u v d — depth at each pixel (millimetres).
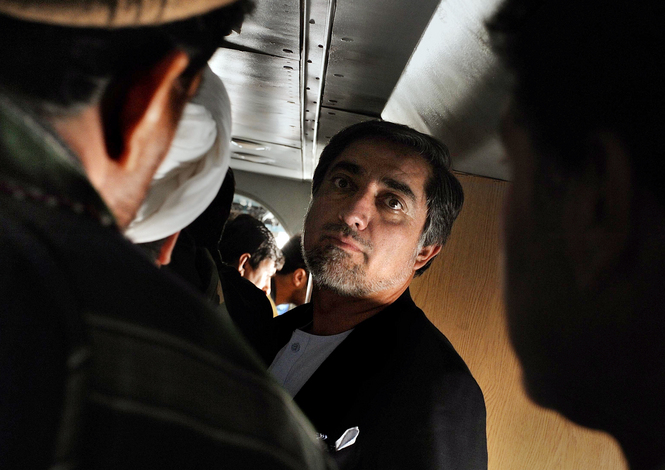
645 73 630
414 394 1027
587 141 744
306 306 1523
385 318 1212
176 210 444
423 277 1722
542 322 1010
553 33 784
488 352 1428
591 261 781
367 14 1443
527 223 1017
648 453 733
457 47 1207
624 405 758
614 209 733
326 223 1289
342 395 1103
